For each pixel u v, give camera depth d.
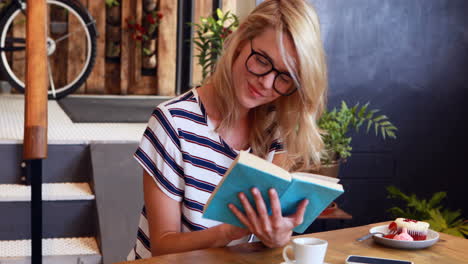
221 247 1.44
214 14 4.06
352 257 1.39
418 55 3.57
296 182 1.24
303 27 1.42
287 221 1.31
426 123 3.63
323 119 3.06
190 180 1.53
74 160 3.06
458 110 3.66
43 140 2.06
